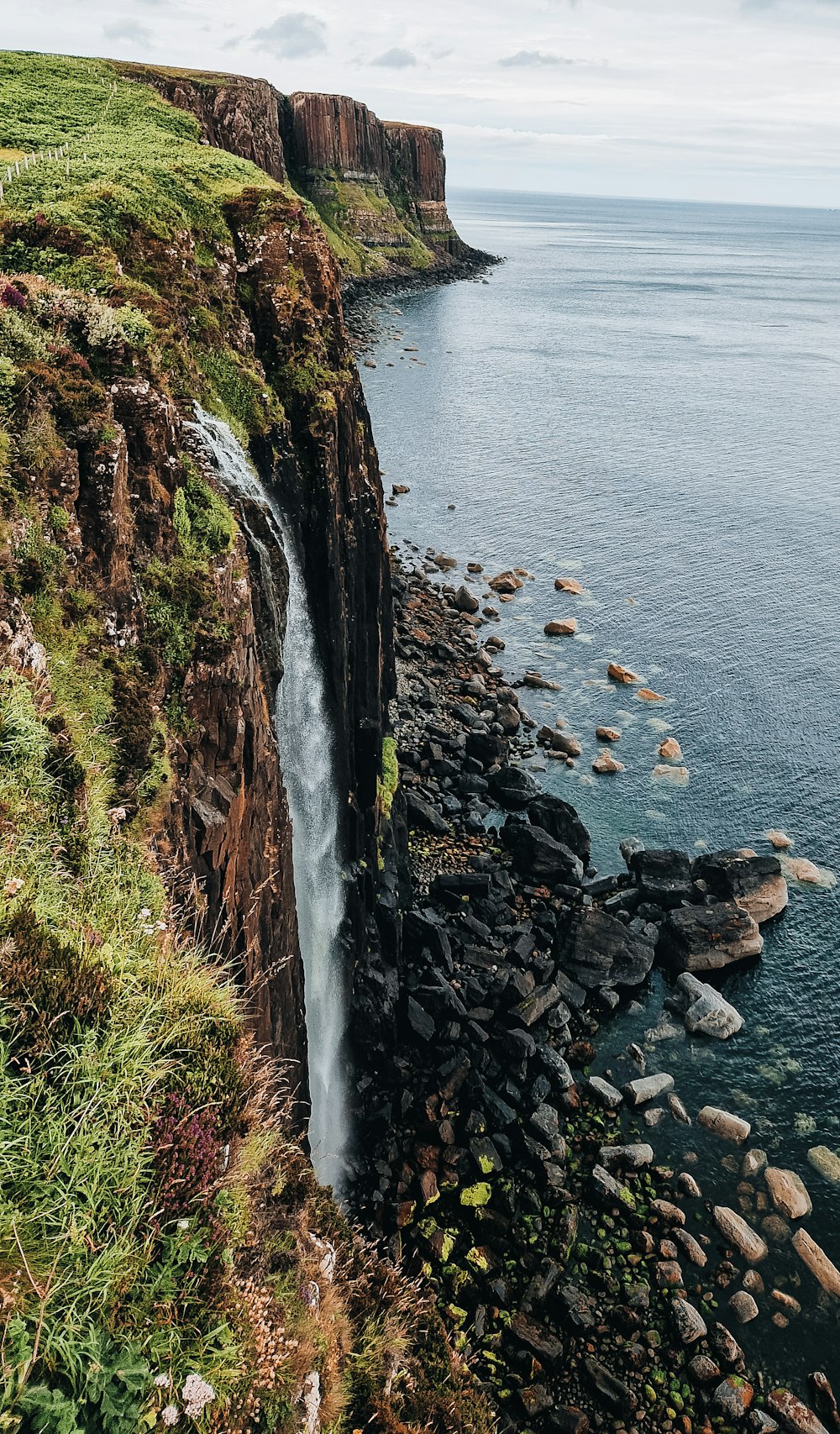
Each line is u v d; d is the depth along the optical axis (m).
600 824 40.41
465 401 108.62
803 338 166.88
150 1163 8.09
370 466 35.72
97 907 10.68
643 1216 23.70
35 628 13.52
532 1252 22.53
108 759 13.48
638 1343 20.75
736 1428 19.39
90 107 48.28
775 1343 21.19
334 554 28.33
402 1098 26.03
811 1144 26.48
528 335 152.25
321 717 28.19
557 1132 25.64
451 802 39.25
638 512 78.06
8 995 8.12
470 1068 26.95
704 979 32.38
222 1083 9.53
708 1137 26.39
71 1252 6.90
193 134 50.84
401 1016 27.92
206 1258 8.02
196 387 22.66
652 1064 28.91
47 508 14.60
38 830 10.66
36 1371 6.20
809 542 72.75
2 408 14.55
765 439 100.50
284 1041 19.67
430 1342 14.84
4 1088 7.37
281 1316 9.33
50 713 12.13
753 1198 24.75
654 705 50.09
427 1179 23.72
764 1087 28.30
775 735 47.56
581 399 113.44
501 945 31.75
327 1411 9.77
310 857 26.33
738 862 35.47
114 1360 6.70
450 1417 13.07
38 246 22.22
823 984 32.28
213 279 27.70
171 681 16.66
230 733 17.81
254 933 17.98
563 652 55.31
